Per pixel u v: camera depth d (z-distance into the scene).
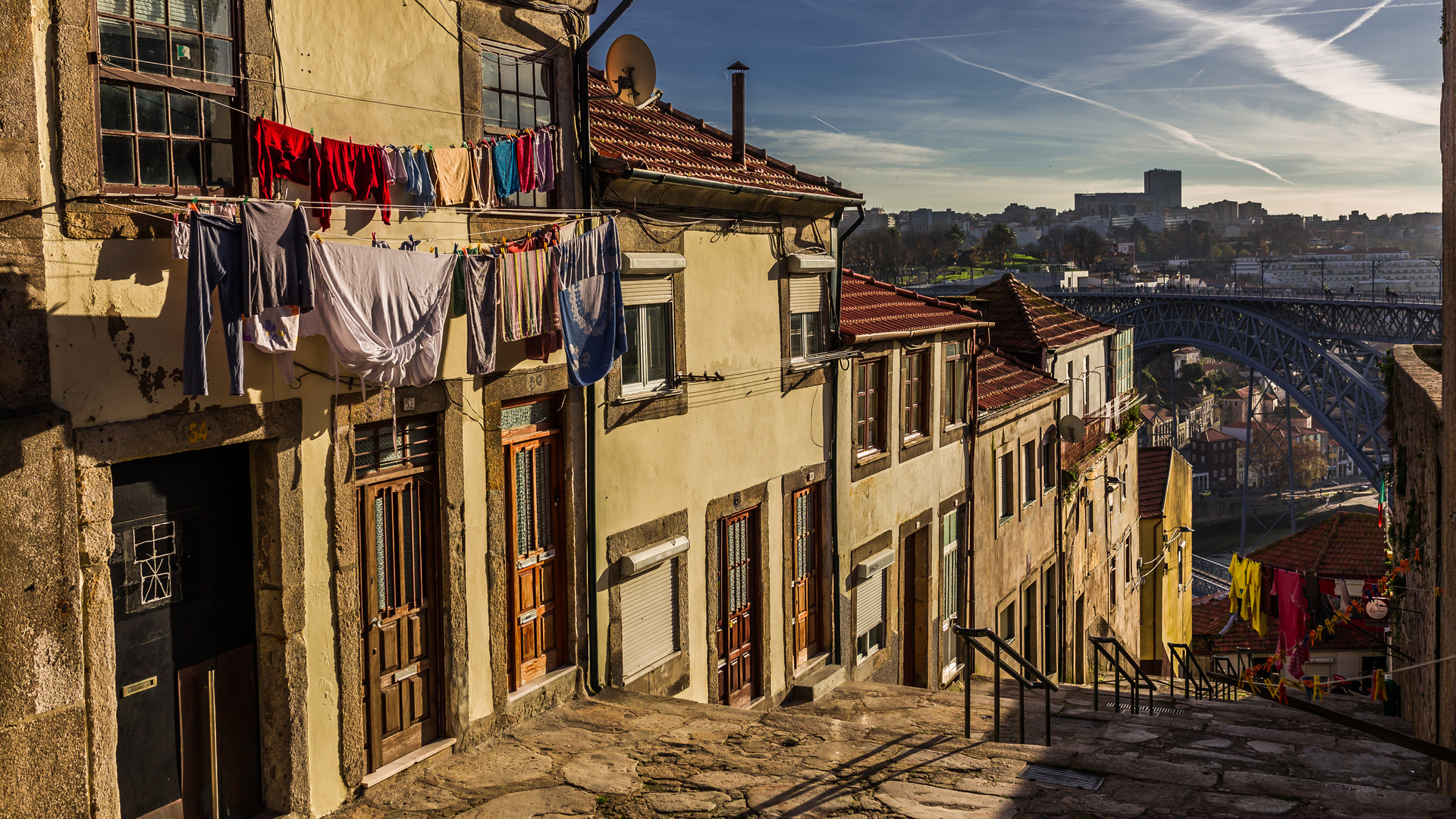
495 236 7.89
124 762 5.62
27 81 4.92
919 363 14.95
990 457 17.19
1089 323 25.59
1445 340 9.42
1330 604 15.55
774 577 11.63
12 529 4.91
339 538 6.67
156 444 5.56
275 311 5.82
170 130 5.73
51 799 5.13
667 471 9.91
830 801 6.91
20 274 4.91
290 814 6.38
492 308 7.39
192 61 5.81
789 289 11.89
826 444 12.65
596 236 8.41
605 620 9.18
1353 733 11.70
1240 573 16.64
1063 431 19.91
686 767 7.53
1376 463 68.62
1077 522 21.78
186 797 5.97
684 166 10.02
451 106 7.55
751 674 11.35
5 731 4.93
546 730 8.25
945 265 190.00
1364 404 70.12
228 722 6.21
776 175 11.91
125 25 5.48
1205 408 137.50
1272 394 129.00
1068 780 7.36
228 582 6.22
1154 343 91.62
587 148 8.76
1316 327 74.62
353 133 6.76
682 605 10.16
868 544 13.46
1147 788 7.19
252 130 6.00
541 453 8.68
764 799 6.94
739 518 11.18
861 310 14.71
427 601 7.53
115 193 5.43
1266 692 13.45
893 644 14.26
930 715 11.16
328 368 6.57
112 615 5.46
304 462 6.42
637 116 11.95
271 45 6.17
